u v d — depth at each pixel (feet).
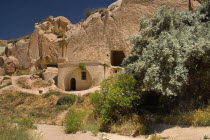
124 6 106.01
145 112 38.01
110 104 36.81
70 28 140.05
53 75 103.91
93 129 34.76
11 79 101.60
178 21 45.47
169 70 31.83
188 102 35.68
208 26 41.57
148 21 48.47
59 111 58.13
